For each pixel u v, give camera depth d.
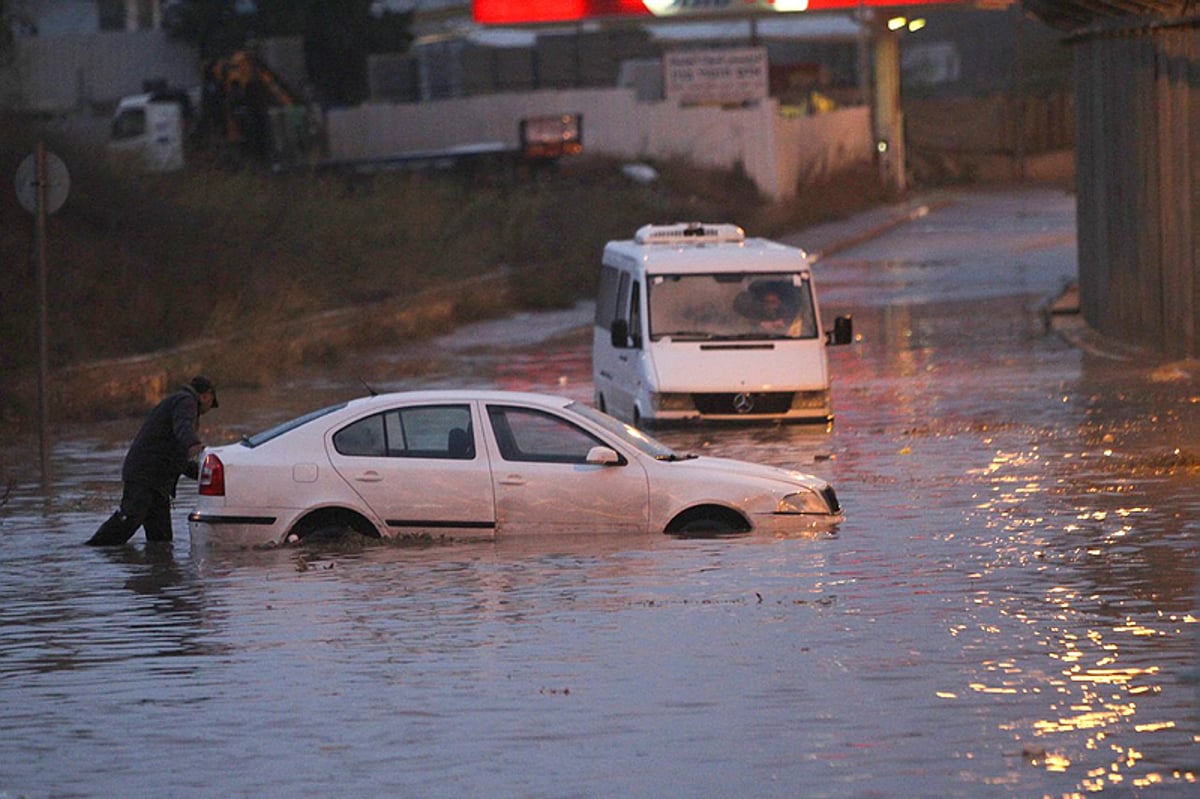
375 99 189.88
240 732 23.12
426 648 27.77
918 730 22.41
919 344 84.06
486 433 38.22
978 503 41.44
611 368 64.56
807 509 38.41
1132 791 19.80
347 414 38.28
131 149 100.38
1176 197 70.19
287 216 103.88
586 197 141.62
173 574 35.22
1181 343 70.38
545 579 33.31
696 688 24.80
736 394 58.34
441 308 101.75
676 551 36.00
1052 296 103.06
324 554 36.91
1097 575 32.47
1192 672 24.98
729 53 172.62
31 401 65.75
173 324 81.44
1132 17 71.50
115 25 199.38
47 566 36.66
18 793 20.64
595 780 20.59
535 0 173.00
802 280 60.91
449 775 20.92
